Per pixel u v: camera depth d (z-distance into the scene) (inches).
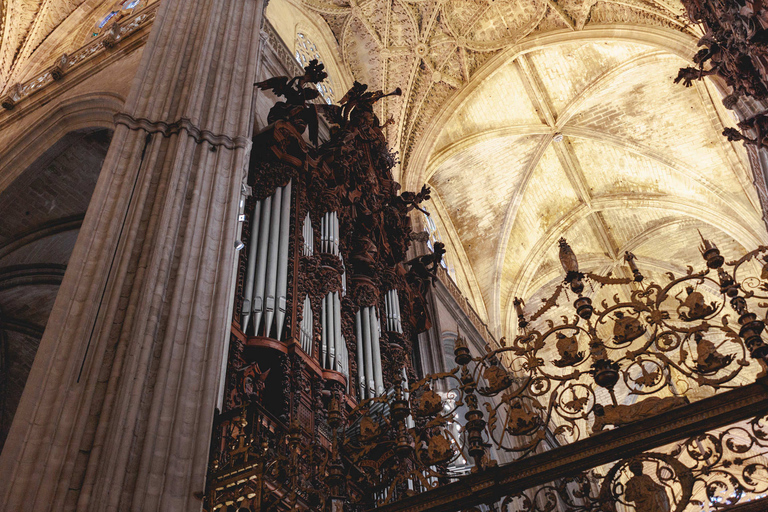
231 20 462.0
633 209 1031.0
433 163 912.3
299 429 273.1
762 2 402.6
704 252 225.1
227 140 387.2
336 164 528.7
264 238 431.8
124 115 380.2
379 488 252.8
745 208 892.0
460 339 253.1
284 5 743.7
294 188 483.8
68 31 753.0
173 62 423.5
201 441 270.2
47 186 571.2
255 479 262.5
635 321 226.8
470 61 877.2
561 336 236.8
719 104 865.5
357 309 504.4
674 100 892.6
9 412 653.3
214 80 418.3
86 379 275.1
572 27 826.8
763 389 198.7
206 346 302.0
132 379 272.8
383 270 570.6
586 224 1058.7
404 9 844.6
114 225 328.8
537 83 907.4
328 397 394.3
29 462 249.6
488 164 979.9
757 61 435.2
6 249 578.6
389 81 867.4
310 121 531.5
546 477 218.1
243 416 286.5
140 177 354.6
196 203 348.8
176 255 326.6
